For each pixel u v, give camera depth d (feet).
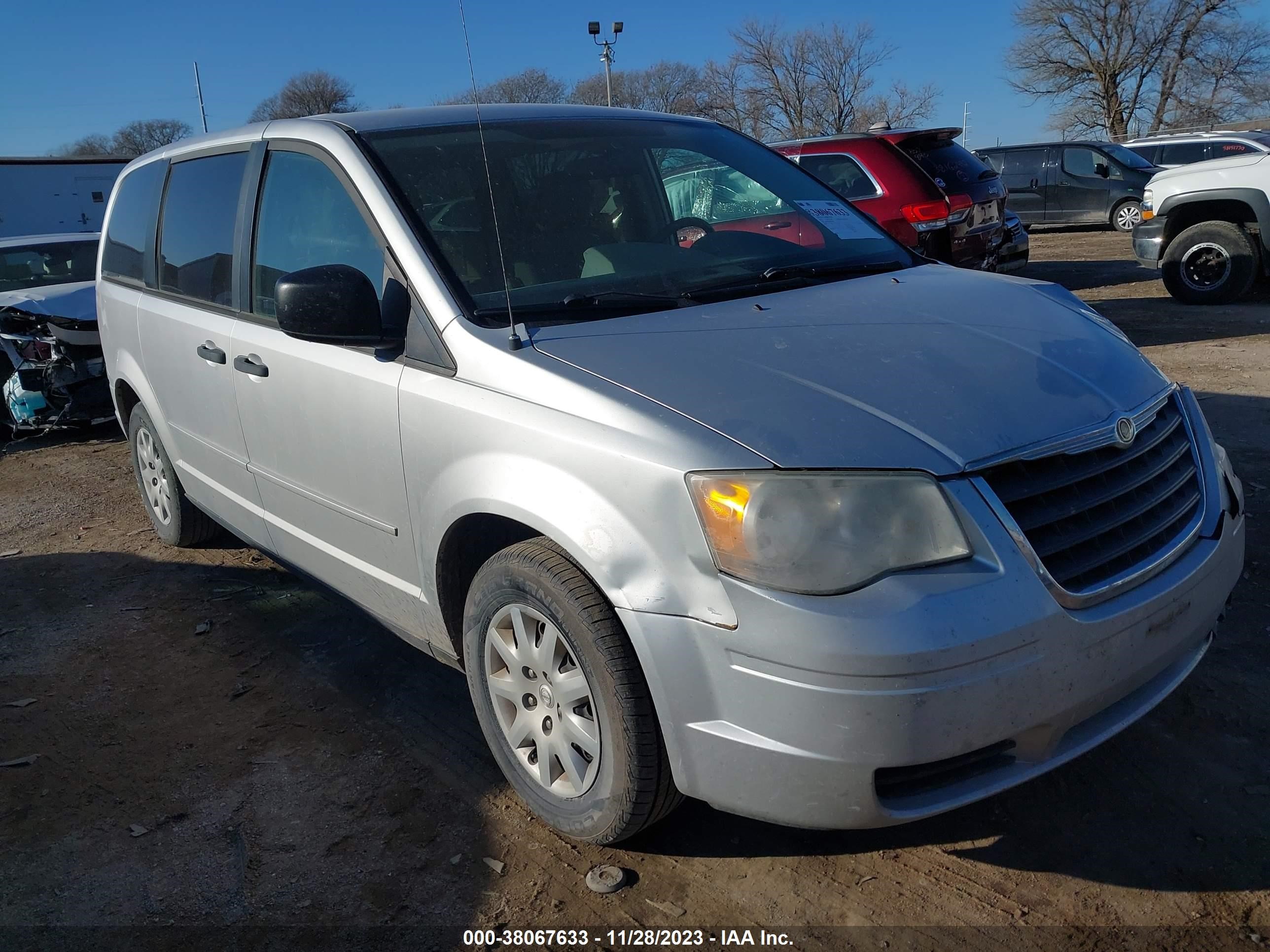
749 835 8.83
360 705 11.54
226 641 13.44
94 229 67.36
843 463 7.00
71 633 14.05
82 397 25.49
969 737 6.84
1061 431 7.63
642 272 10.28
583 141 11.63
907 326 8.94
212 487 13.84
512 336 8.74
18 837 9.54
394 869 8.75
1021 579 6.96
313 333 9.33
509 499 8.20
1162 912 7.64
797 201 12.41
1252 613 11.85
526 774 8.97
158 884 8.76
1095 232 66.23
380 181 10.13
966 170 30.63
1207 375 23.29
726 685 7.12
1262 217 31.91
